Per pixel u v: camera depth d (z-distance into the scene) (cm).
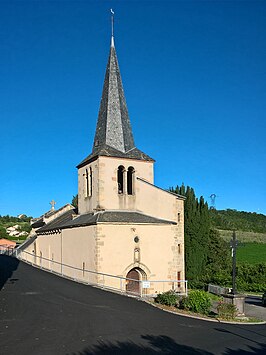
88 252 3036
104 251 2900
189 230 4581
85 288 2502
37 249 4819
